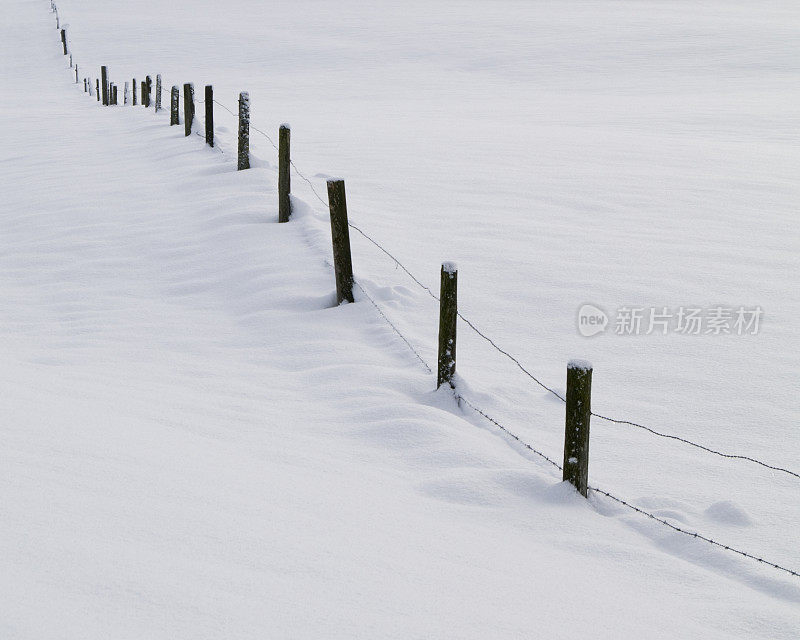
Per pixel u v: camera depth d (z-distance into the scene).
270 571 3.40
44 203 13.96
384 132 19.59
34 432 4.61
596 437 6.32
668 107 28.41
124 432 5.05
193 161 15.84
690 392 7.06
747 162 15.72
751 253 10.30
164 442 5.02
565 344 8.04
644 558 4.52
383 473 5.40
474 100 34.12
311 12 78.12
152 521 3.64
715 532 4.96
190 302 9.48
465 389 6.77
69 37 62.59
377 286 9.07
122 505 3.75
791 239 10.82
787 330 8.17
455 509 4.96
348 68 49.19
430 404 6.67
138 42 60.22
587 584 4.07
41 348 8.09
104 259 11.01
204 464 4.70
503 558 4.21
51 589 2.87
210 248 11.01
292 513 4.20
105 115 26.20
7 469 3.91
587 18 70.31
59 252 11.40
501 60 50.97
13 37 63.59
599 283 9.42
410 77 45.31
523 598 3.72
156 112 24.78
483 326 8.45
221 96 36.28
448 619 3.32
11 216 13.45
